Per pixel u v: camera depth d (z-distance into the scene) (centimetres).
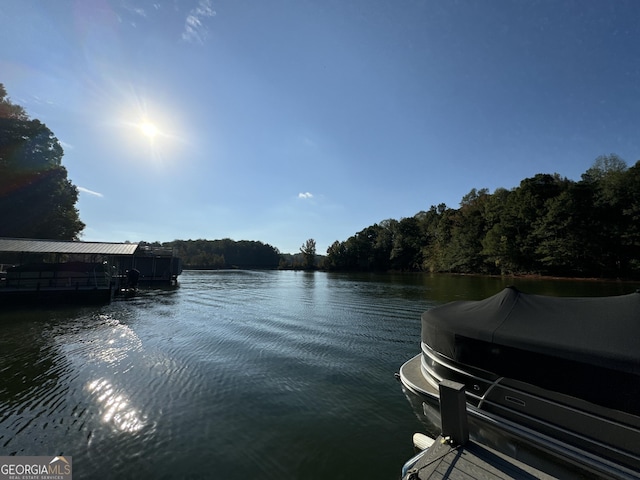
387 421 505
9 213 2766
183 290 2603
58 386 621
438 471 324
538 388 382
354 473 381
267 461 403
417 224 7588
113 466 389
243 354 855
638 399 313
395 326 1234
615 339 351
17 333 1039
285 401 575
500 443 412
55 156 3134
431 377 545
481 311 505
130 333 1055
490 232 4512
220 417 513
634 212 3241
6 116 2767
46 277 1795
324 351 895
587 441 339
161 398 579
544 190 4119
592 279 3491
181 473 378
